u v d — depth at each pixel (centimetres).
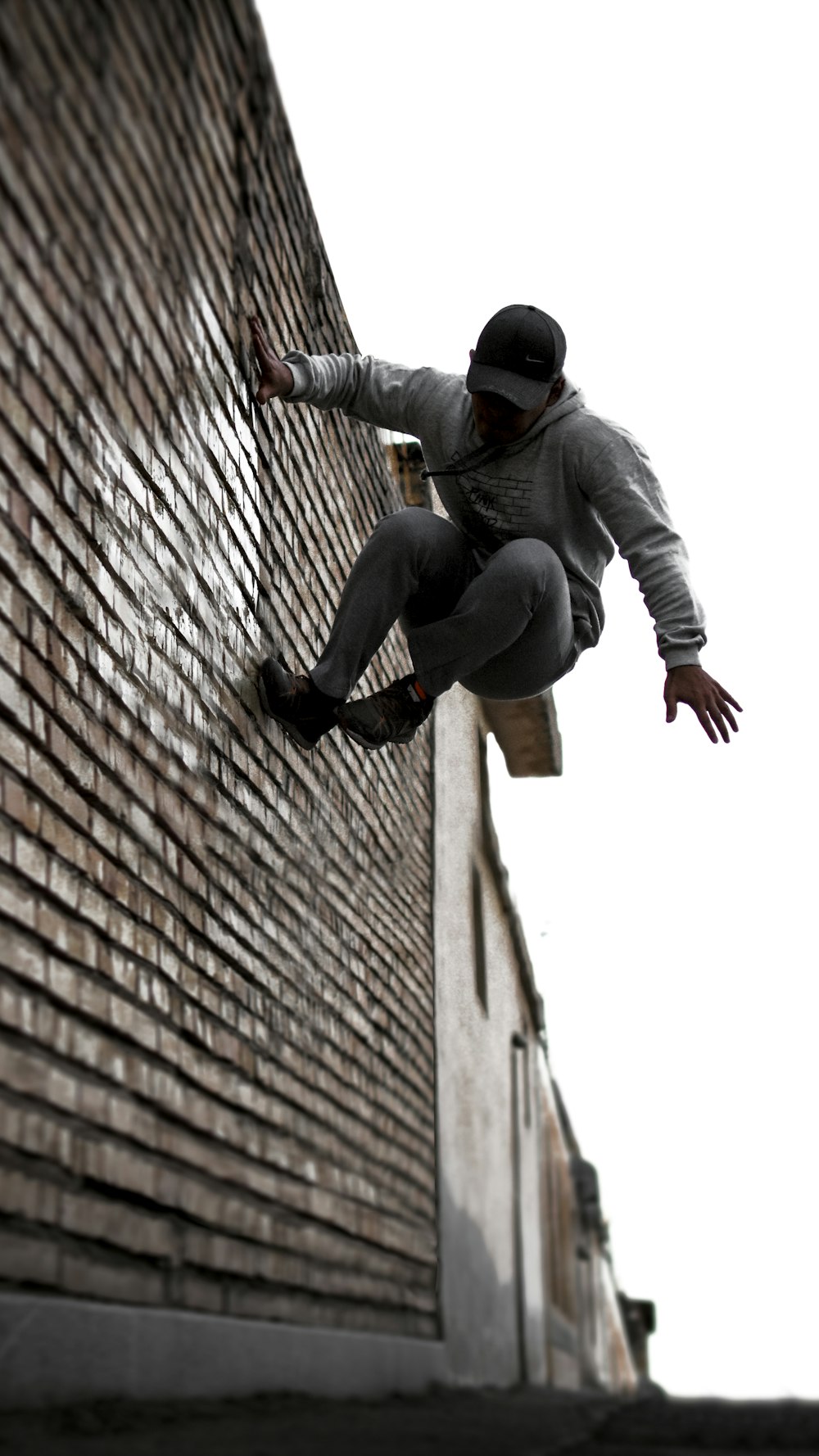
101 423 330
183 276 381
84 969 298
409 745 683
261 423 464
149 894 343
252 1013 411
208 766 396
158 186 355
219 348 416
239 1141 382
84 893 305
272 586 473
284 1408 340
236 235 426
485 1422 358
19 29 267
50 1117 268
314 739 452
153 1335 292
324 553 548
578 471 437
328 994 501
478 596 427
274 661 451
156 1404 289
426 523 448
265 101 442
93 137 310
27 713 290
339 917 528
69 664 312
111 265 330
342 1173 491
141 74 335
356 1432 285
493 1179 865
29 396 292
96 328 325
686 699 415
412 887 673
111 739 331
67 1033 283
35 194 284
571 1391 884
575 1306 1580
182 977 358
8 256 276
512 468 440
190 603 391
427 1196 640
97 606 328
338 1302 466
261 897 434
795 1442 303
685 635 417
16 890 273
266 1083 415
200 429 402
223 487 423
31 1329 240
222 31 394
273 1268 397
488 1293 802
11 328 282
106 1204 288
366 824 584
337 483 570
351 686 445
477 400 431
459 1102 740
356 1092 527
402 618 475
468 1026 788
